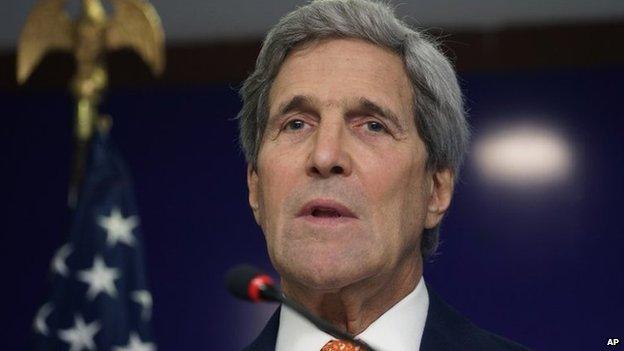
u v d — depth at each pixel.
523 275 6.44
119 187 4.73
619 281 6.39
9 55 7.17
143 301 4.65
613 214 6.50
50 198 7.16
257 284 2.63
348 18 3.13
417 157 3.13
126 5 4.82
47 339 4.61
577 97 6.70
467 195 6.58
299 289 3.07
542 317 6.37
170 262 6.87
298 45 3.15
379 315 3.13
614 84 6.69
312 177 2.98
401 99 3.12
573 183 6.57
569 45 6.73
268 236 3.03
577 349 6.32
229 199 6.93
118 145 7.06
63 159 7.20
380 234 2.99
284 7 6.88
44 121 7.25
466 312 6.41
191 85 7.06
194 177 6.98
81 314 4.61
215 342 6.76
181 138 7.04
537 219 6.53
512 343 3.22
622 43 6.70
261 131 3.24
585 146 6.62
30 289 7.08
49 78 7.27
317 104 3.05
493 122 6.70
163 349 6.77
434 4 6.74
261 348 3.19
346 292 3.04
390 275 3.05
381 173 3.00
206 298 6.80
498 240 6.49
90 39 4.80
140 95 7.09
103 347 4.57
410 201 3.10
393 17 3.18
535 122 6.68
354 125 3.07
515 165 6.62
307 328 3.10
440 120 3.21
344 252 2.94
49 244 7.11
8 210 7.17
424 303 3.21
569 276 6.42
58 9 4.83
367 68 3.10
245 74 6.97
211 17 6.94
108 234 4.66
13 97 7.30
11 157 7.23
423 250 3.32
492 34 6.75
